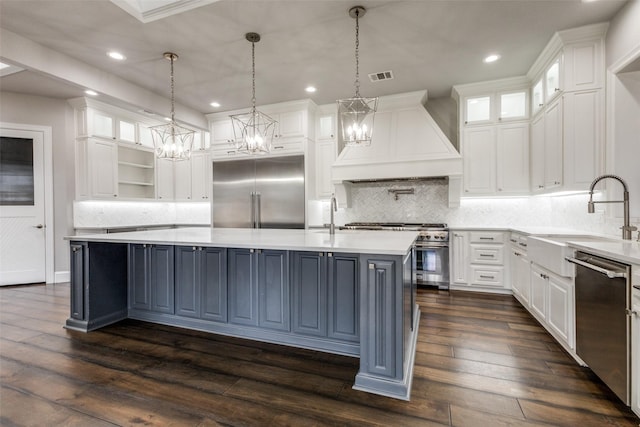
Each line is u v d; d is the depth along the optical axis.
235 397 1.84
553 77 3.25
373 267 1.91
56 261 4.66
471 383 1.97
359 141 2.75
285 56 3.31
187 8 2.52
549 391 1.88
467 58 3.38
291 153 4.81
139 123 5.42
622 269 1.66
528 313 3.26
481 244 4.05
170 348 2.48
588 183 2.84
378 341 1.91
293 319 2.49
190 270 2.85
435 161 4.18
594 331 1.92
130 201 5.37
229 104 4.81
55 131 4.62
